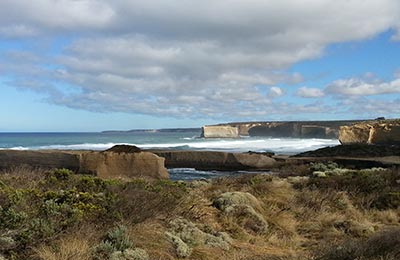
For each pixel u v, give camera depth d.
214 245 8.05
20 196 7.86
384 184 15.30
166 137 150.12
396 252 7.00
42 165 25.67
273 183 15.41
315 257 7.45
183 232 8.16
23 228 6.61
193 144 88.94
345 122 127.44
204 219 9.71
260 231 9.87
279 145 84.69
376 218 12.09
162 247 7.31
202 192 12.77
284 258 7.62
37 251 6.09
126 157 24.97
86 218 7.41
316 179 16.38
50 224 6.78
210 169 36.16
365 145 42.88
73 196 8.44
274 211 11.51
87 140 121.44
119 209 8.00
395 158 35.03
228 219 10.02
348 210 12.50
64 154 25.48
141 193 9.27
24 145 88.25
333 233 10.21
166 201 9.13
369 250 7.20
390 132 63.19
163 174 25.30
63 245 6.31
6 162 25.98
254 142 97.69
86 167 24.44
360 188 15.09
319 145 83.94
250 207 10.64
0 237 6.21
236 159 35.59
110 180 11.67
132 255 6.50
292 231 10.36
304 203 12.76
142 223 7.88
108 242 6.78
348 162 33.41
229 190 13.95
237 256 7.62
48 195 8.42
